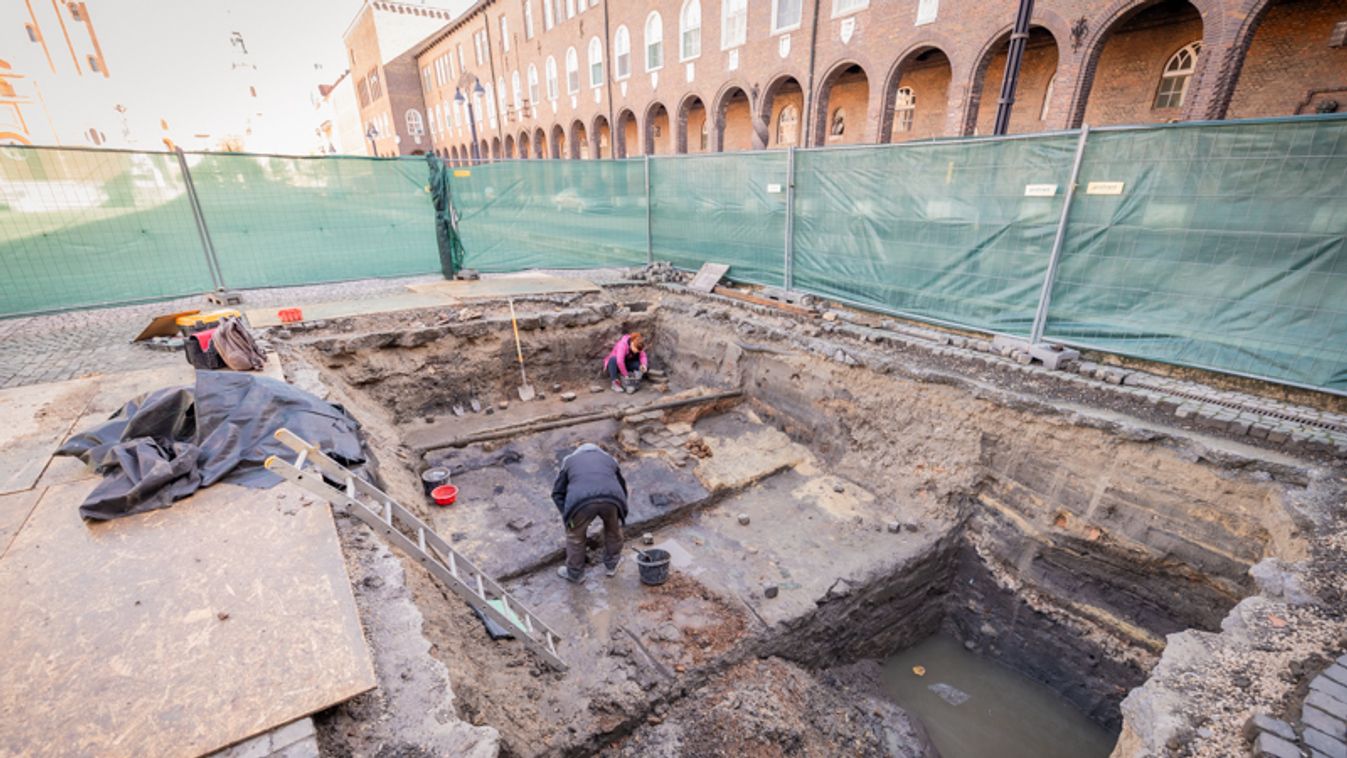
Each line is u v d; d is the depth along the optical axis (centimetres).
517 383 884
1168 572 459
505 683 355
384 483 439
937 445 595
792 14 1688
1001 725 516
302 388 550
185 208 844
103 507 324
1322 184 425
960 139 622
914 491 609
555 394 897
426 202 1036
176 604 266
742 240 949
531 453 696
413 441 726
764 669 437
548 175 1102
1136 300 538
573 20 2748
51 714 211
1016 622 554
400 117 5041
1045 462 519
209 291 891
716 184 963
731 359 832
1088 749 489
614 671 405
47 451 396
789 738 388
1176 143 482
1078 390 538
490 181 1071
